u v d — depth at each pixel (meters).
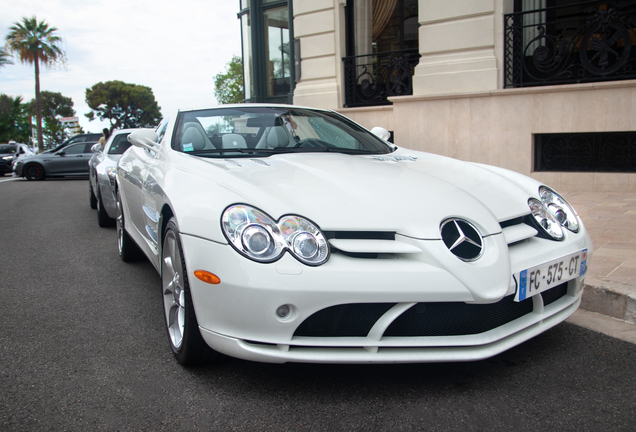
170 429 1.77
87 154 15.70
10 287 3.55
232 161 2.58
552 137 7.11
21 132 52.72
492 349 1.98
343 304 1.87
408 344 1.91
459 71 7.61
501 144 7.34
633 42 6.59
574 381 2.07
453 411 1.85
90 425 1.79
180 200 2.17
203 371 2.20
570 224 2.45
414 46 8.91
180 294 2.21
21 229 6.11
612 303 2.81
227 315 1.89
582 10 7.00
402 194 2.15
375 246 1.90
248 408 1.89
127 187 3.67
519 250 2.16
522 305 2.15
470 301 1.86
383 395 1.98
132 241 4.06
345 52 9.30
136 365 2.27
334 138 3.23
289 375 2.15
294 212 1.94
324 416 1.83
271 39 11.91
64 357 2.36
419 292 1.83
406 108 8.18
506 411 1.85
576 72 6.91
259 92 12.18
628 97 6.37
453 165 2.85
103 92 74.25
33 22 36.31
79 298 3.28
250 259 1.84
